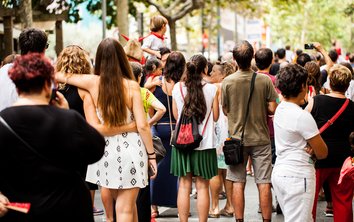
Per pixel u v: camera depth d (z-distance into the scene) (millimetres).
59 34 23672
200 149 8953
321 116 8312
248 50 9016
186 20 44812
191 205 11820
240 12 38188
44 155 4961
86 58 7816
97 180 7465
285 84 7137
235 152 8969
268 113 9156
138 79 9078
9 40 20641
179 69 9875
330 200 10680
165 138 10062
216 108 9008
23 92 5059
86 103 7590
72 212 5043
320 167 8305
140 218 8797
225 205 11586
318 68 10891
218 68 10992
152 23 13289
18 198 4957
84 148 5043
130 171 7367
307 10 58406
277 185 7234
